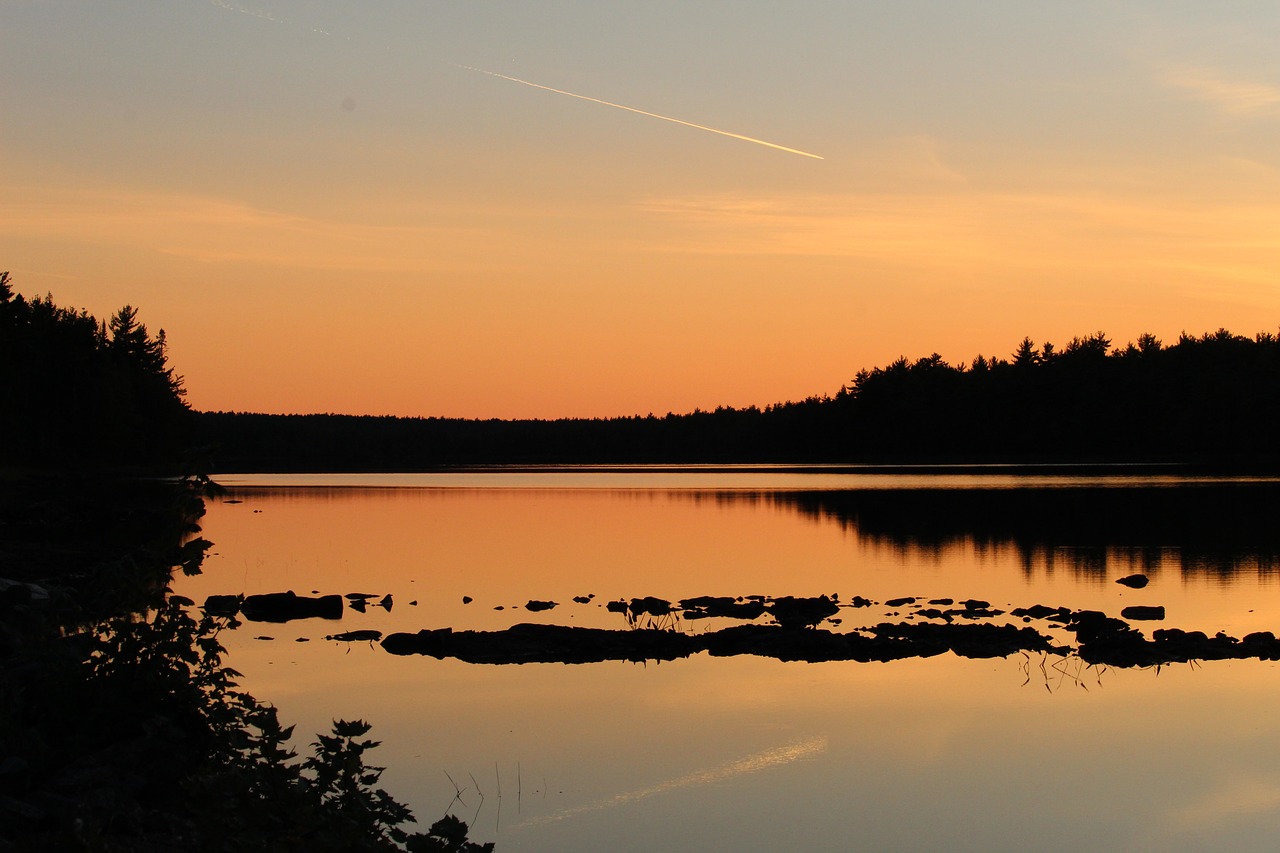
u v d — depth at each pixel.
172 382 137.50
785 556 39.44
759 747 15.92
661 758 15.38
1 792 9.66
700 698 18.62
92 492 75.81
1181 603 27.89
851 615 26.59
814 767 15.05
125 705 11.20
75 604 12.02
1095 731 16.64
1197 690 18.91
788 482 93.25
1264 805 13.66
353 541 44.81
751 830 12.89
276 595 27.47
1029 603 28.30
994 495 68.81
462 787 14.21
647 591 31.25
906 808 13.53
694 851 12.28
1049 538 43.78
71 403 111.38
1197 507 57.09
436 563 37.62
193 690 11.54
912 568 35.75
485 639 22.81
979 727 16.88
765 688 19.31
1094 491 70.81
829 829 12.94
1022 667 20.75
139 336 134.00
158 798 10.39
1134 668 20.55
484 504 68.06
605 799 13.81
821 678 20.03
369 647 22.80
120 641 11.57
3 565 31.16
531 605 28.11
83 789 9.98
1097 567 35.16
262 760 11.84
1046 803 13.76
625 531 49.12
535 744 16.02
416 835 9.28
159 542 11.68
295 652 22.25
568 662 21.48
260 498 75.81
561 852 12.23
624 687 19.39
